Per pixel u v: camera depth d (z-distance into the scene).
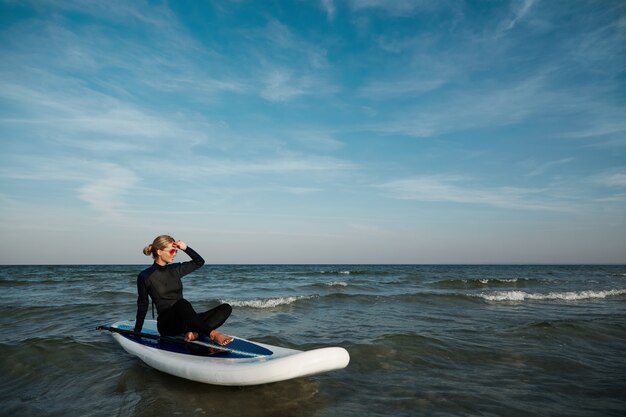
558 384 3.87
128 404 3.28
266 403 3.29
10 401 3.38
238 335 5.83
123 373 4.08
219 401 3.33
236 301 9.78
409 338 5.55
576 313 8.95
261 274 29.73
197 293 13.59
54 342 5.16
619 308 9.98
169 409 3.17
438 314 8.53
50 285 16.88
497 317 8.17
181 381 3.82
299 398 3.41
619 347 5.49
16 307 8.50
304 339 5.65
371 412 3.12
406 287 17.16
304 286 16.84
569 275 34.66
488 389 3.70
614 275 34.78
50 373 4.11
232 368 3.46
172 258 4.11
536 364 4.57
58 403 3.32
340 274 31.05
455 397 3.48
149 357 4.03
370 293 13.76
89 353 4.81
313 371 3.33
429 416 3.05
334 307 9.45
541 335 6.05
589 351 5.21
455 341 5.61
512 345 5.44
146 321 5.59
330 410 3.16
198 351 4.00
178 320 4.08
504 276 30.78
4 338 5.57
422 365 4.48
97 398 3.42
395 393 3.57
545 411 3.17
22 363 4.41
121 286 16.23
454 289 16.42
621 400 3.44
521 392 3.62
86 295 12.01
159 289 4.07
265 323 7.05
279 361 3.33
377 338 5.57
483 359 4.76
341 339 5.66
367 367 4.38
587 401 3.41
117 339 4.70
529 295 12.29
